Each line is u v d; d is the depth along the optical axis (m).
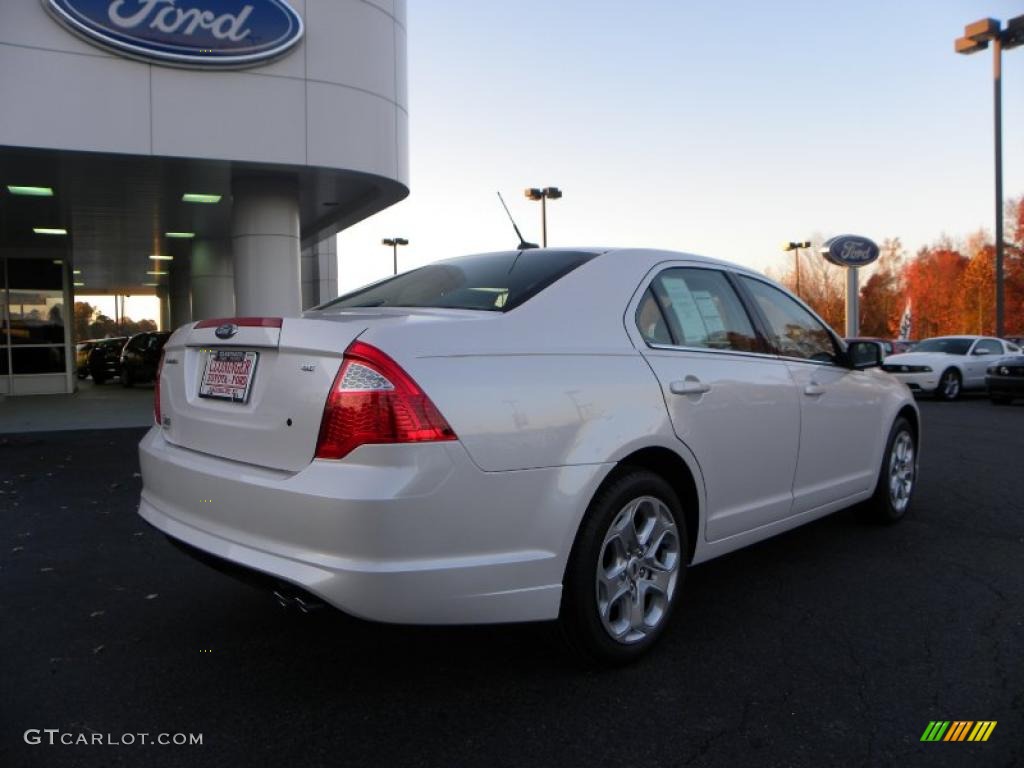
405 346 2.70
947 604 3.98
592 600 3.04
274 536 2.72
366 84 11.33
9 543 5.14
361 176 11.57
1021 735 2.75
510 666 3.28
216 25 10.11
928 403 16.64
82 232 16.78
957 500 6.27
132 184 11.89
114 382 23.39
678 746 2.68
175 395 3.40
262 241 11.73
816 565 4.61
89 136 9.68
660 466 3.49
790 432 4.13
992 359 18.38
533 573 2.84
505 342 2.94
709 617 3.82
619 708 2.93
